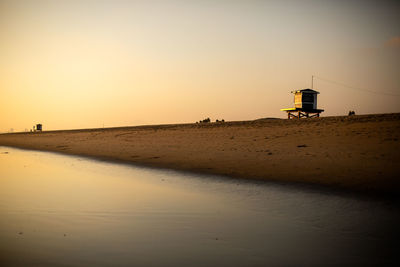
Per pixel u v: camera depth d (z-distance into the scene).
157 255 5.28
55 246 5.69
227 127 40.47
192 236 6.27
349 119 33.16
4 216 7.71
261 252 5.46
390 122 27.83
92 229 6.70
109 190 11.19
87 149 30.41
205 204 9.07
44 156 25.89
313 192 10.72
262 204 9.11
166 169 16.81
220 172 15.34
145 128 50.44
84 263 4.95
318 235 6.37
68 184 12.46
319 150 20.22
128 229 6.70
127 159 21.66
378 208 8.55
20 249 5.54
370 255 5.34
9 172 16.05
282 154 19.83
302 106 45.28
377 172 13.16
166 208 8.55
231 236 6.28
